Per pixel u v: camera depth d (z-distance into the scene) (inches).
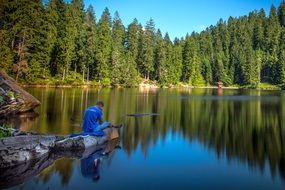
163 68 3969.0
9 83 754.8
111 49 3582.7
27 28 2119.8
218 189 275.0
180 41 5511.8
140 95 1788.9
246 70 4960.6
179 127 629.9
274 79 5128.0
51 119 676.7
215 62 5319.9
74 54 2866.6
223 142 482.9
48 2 2751.0
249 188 278.4
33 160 354.0
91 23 3240.7
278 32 6407.5
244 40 6638.8
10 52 2030.0
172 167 339.9
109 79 3171.8
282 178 306.5
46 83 2348.7
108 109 956.0
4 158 331.9
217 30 6884.8
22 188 267.0
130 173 315.0
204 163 357.7
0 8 2034.9
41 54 2400.3
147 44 3951.8
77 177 298.8
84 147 414.6
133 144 455.2
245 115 868.0
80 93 1678.2
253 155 399.2
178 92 2490.2
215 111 969.5
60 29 2898.6
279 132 582.2
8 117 691.4
